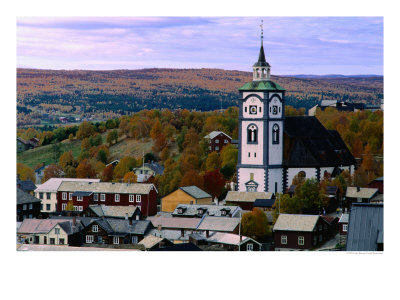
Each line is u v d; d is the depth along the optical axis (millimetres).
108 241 164625
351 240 120438
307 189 188750
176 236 165500
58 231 162250
